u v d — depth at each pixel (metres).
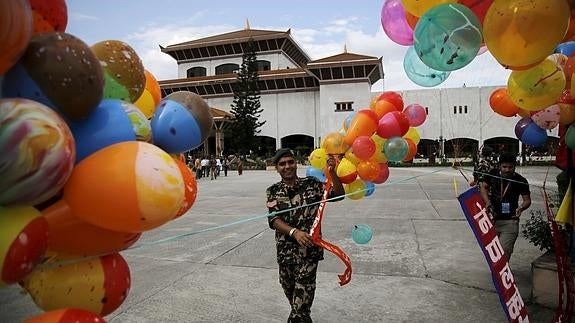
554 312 4.13
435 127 37.22
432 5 2.70
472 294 4.68
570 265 4.07
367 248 6.80
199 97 2.09
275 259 6.23
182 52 56.28
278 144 50.72
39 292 1.70
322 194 3.37
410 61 3.38
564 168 4.18
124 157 1.50
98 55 1.82
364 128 4.02
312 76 48.06
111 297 1.80
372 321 4.02
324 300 4.56
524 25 2.30
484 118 31.28
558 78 3.01
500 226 4.71
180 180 1.60
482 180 4.77
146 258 6.36
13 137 1.23
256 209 11.98
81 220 1.63
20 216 1.38
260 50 53.91
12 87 1.46
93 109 1.57
